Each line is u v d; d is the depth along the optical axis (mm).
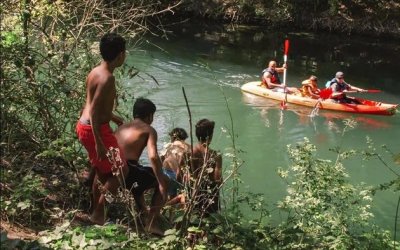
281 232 4066
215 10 20922
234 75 14141
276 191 7480
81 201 4531
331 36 19906
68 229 3721
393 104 12430
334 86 11734
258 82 13039
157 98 11844
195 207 4082
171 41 17531
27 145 4996
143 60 14945
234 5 20891
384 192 7691
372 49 18156
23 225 3848
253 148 9305
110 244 3230
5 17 5270
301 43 18531
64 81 5230
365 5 20297
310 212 4867
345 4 20375
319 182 5207
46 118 5074
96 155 3861
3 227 3664
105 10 6527
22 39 5289
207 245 3688
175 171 4742
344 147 9633
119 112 6121
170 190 4676
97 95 3674
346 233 4688
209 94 12445
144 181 4176
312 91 11977
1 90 4633
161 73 13867
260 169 8336
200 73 14125
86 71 5508
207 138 3900
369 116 11383
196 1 21078
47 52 5484
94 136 3719
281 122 10781
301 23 20500
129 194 3795
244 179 7891
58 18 5828
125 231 3889
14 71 4926
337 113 11438
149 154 4008
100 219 4062
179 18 21000
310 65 15719
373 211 7027
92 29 6211
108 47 3705
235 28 20391
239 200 4645
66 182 4754
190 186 3896
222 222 3918
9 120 4793
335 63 16062
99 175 3965
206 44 17531
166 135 9359
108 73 3719
